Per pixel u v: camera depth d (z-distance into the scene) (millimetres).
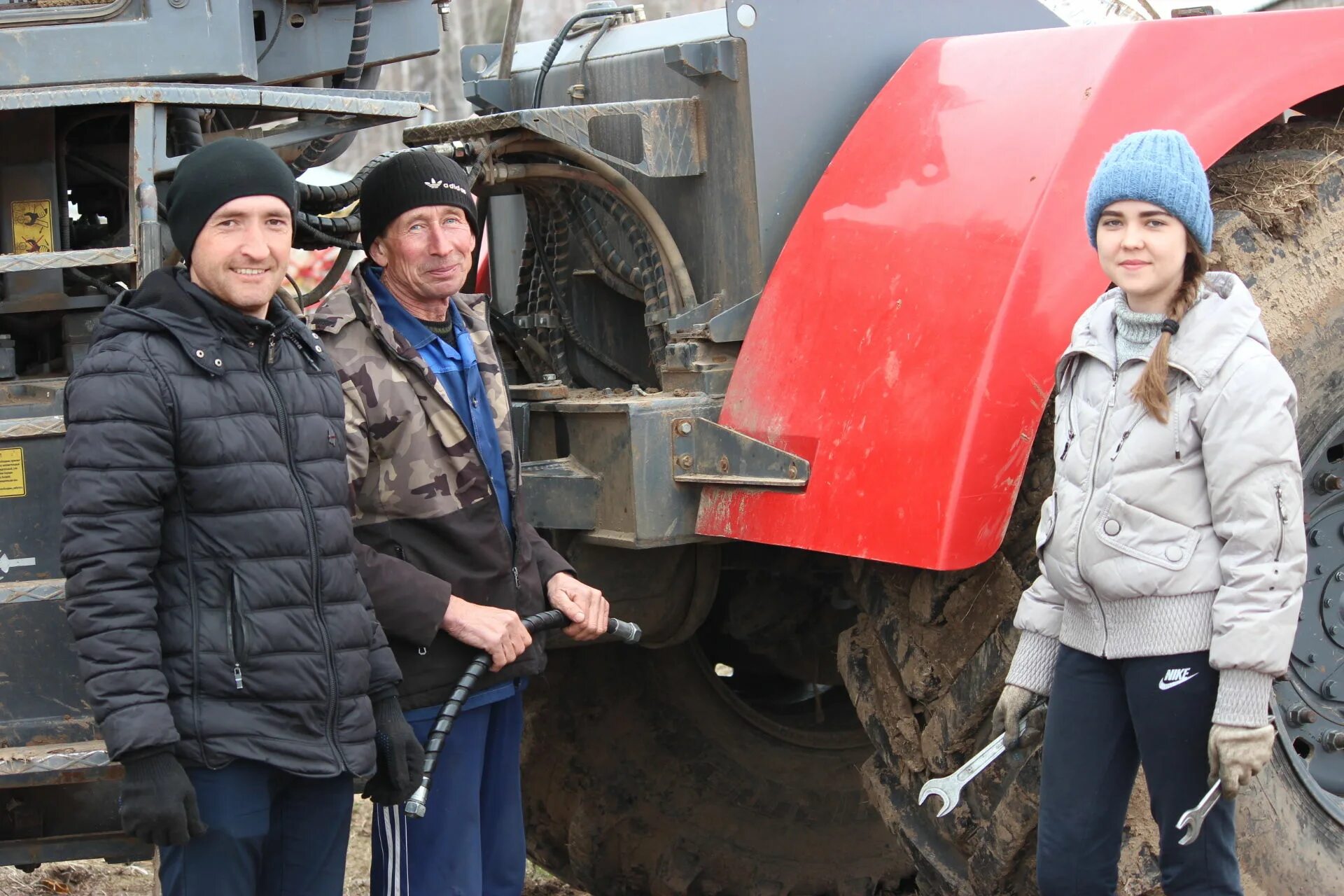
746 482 2584
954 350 2324
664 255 2869
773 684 3951
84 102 2330
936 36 2898
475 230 2613
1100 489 2070
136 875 3752
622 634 2629
